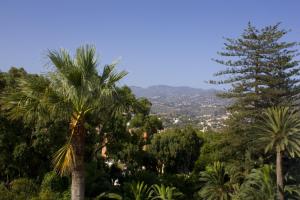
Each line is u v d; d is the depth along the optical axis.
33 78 17.06
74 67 16.36
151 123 45.69
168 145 53.38
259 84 36.53
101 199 27.86
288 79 37.06
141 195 27.83
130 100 18.97
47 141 27.05
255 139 29.83
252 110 36.09
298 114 28.41
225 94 37.72
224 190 33.75
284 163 33.72
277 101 36.84
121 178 34.44
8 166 27.66
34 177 28.83
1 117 26.45
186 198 35.72
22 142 27.38
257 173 30.06
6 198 25.69
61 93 16.58
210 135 55.81
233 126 36.44
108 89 16.62
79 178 17.06
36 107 16.94
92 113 17.69
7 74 29.28
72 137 16.95
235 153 37.25
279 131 26.97
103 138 31.06
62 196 26.19
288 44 36.72
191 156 54.84
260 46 36.91
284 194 28.22
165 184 33.59
